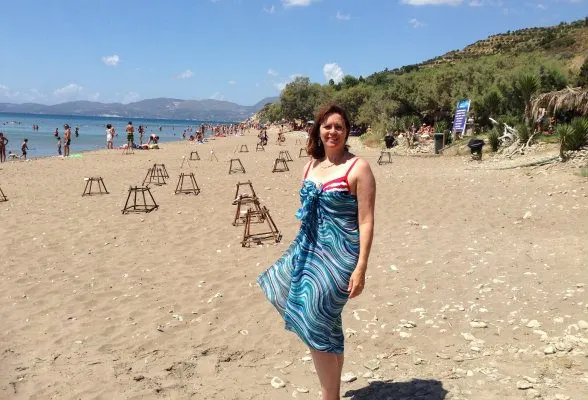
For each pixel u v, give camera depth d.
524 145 20.66
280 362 4.57
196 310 5.93
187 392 4.04
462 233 9.15
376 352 4.65
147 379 4.27
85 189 15.50
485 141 24.06
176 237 9.67
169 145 45.59
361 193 3.17
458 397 3.66
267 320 5.55
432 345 4.70
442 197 13.01
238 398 3.91
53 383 4.25
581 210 10.59
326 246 3.21
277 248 8.72
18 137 62.25
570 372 3.90
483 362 4.24
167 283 6.96
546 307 5.37
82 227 10.72
